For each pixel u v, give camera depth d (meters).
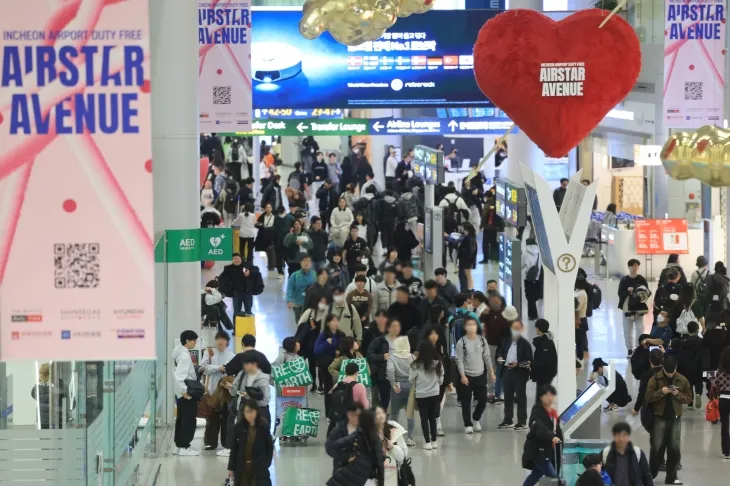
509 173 42.97
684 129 37.69
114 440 14.69
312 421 21.81
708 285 28.97
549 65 18.81
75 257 9.83
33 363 13.79
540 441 17.94
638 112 41.75
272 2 44.84
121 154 9.79
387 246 40.97
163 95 23.31
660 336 25.03
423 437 22.33
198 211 23.80
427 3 21.52
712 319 26.42
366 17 19.42
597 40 18.83
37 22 9.67
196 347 23.02
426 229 33.84
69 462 13.02
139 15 9.72
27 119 9.71
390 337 22.09
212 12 27.78
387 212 40.66
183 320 23.80
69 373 13.76
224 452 21.39
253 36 38.25
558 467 17.92
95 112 9.75
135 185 9.81
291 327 32.00
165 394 23.30
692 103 27.94
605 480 16.28
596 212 44.78
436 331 22.34
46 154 9.75
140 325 9.89
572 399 20.03
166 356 23.25
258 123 38.72
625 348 30.09
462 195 47.94
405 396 22.09
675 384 19.66
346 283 29.89
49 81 9.70
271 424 23.17
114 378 14.71
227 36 27.83
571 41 18.84
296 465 20.64
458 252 36.75
